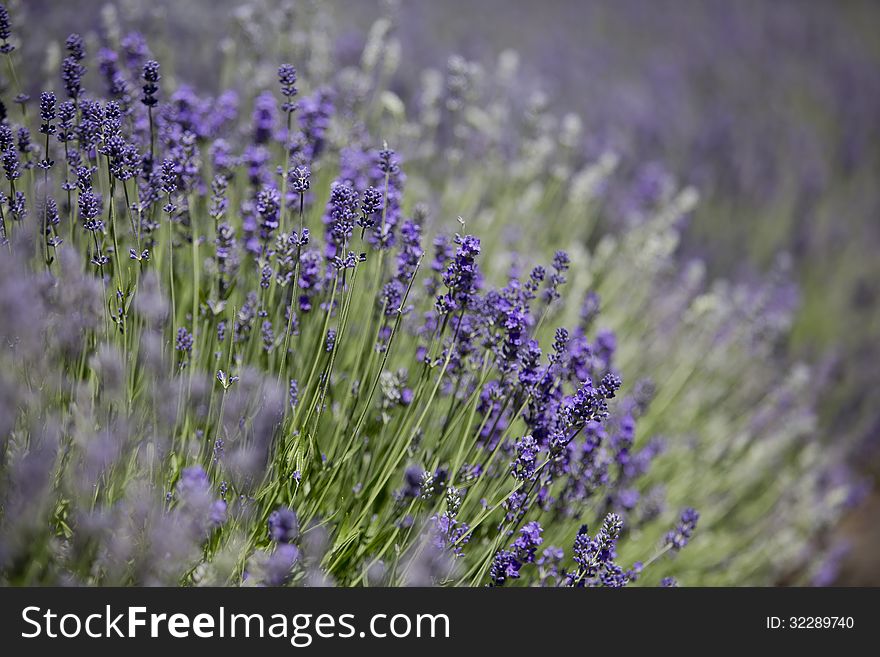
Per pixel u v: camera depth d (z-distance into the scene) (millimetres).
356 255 929
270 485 897
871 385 1684
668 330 1376
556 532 1008
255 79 1240
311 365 983
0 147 920
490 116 1453
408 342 1052
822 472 1399
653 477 1208
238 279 1009
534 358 944
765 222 2082
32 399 856
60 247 922
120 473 878
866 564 1357
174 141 1028
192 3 1425
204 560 891
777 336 1491
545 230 1347
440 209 1294
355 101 1216
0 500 845
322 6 1468
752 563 1264
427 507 953
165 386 882
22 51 1154
